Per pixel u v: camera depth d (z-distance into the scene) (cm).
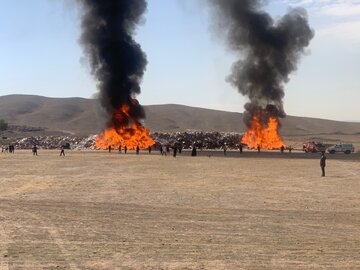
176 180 3409
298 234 1594
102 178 3541
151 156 6756
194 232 1614
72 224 1738
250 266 1205
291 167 4697
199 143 10319
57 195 2572
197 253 1333
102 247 1392
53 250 1352
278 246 1421
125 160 5772
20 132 16300
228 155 7175
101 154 7338
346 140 14550
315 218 1903
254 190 2830
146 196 2550
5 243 1431
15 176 3681
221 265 1213
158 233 1595
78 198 2456
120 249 1370
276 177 3650
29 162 5372
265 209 2127
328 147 8469
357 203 2316
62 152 7025
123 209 2100
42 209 2084
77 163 5216
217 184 3155
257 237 1543
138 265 1207
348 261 1256
